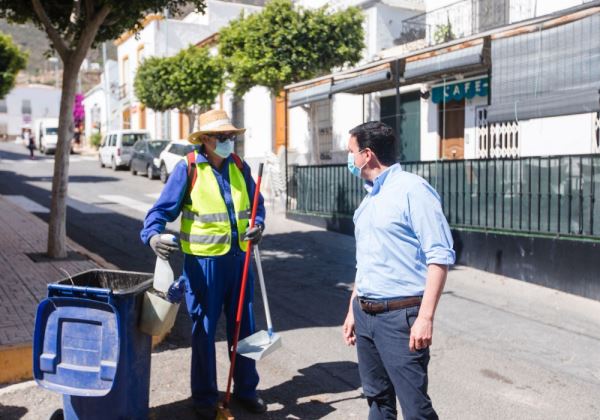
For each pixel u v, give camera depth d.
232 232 4.18
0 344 4.87
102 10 7.90
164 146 23.36
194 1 8.45
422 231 2.96
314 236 11.67
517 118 7.81
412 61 9.73
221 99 24.66
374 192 3.20
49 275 7.41
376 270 3.12
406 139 15.07
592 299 7.27
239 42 15.50
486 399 4.55
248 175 4.45
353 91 12.45
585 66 7.05
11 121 72.75
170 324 3.79
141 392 3.77
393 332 3.07
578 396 4.62
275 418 4.18
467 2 13.35
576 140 10.60
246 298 4.32
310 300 7.31
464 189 9.09
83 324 3.45
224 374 4.96
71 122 8.44
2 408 4.26
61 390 3.42
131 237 11.49
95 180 22.42
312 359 5.36
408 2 16.59
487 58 8.52
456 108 13.44
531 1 11.72
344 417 4.20
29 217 12.77
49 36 8.10
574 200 7.49
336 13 15.27
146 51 32.38
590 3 6.83
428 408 3.06
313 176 12.95
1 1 8.66
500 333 6.13
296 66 14.88
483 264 8.79
